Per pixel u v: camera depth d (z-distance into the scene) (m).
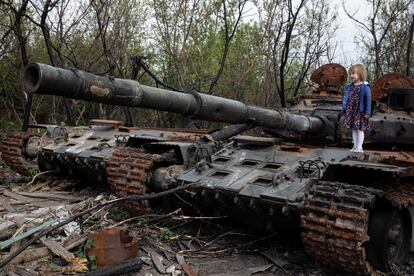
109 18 19.14
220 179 7.68
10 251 6.79
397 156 7.75
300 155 7.90
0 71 22.61
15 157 12.53
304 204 6.49
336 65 10.86
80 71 4.99
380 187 7.70
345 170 7.50
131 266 6.44
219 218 8.83
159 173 8.40
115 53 20.48
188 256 7.39
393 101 9.87
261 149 8.55
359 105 8.11
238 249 7.83
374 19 20.70
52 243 6.97
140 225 8.43
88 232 7.62
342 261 6.29
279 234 8.49
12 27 15.39
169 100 5.88
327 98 9.95
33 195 10.86
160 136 10.05
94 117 22.30
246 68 22.34
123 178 8.74
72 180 12.32
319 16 21.56
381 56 22.28
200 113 6.29
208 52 22.20
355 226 5.95
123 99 5.38
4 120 23.31
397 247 7.19
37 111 24.17
